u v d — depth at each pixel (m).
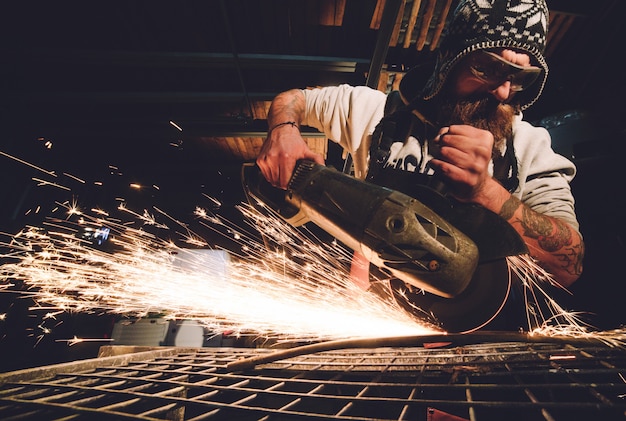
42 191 5.21
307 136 5.09
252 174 1.26
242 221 6.62
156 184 6.65
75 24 3.66
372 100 1.67
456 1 3.28
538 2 1.16
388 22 2.91
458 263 0.77
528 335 0.84
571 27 3.44
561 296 2.15
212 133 5.11
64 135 5.15
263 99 4.57
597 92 3.97
